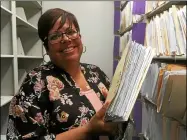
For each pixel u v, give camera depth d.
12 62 2.01
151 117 1.04
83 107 0.81
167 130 0.92
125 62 0.62
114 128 0.69
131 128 0.70
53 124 0.79
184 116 0.55
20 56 2.35
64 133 0.73
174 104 0.54
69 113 0.78
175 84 0.53
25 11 2.79
